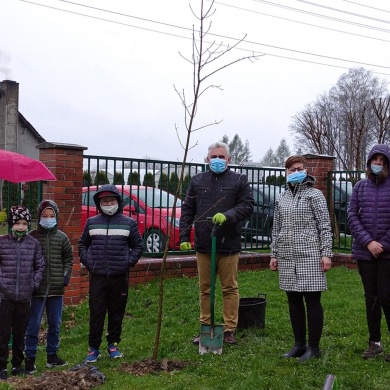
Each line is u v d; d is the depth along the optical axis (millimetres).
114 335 5758
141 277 8766
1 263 5262
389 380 4824
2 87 35125
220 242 5887
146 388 4754
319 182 11148
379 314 5457
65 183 7793
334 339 6094
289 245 5414
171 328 6723
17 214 5262
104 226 5684
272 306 7594
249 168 10312
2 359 5172
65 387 4695
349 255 10516
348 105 41594
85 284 8172
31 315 5508
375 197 5340
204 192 5984
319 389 4664
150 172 9016
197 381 4910
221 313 7164
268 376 4965
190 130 5355
